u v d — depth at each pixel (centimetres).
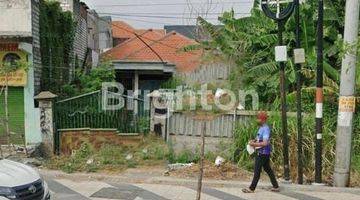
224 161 1248
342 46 1014
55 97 1429
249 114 1302
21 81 1439
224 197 1009
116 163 1288
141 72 2316
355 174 1145
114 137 1470
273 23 1536
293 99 1323
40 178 782
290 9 1068
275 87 1416
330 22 1495
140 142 1473
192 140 1345
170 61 2389
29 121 1446
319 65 1074
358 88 1227
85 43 2348
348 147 1080
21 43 1422
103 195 1015
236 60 1570
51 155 1394
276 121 1222
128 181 1148
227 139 1312
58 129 1435
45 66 1588
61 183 1121
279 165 1199
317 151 1094
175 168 1241
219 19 1720
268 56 1538
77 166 1243
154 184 1122
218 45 1630
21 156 1312
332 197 1019
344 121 1077
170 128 1365
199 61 1881
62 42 1792
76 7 2097
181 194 1033
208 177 1165
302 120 1223
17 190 720
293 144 1199
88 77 1927
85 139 1454
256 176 1035
